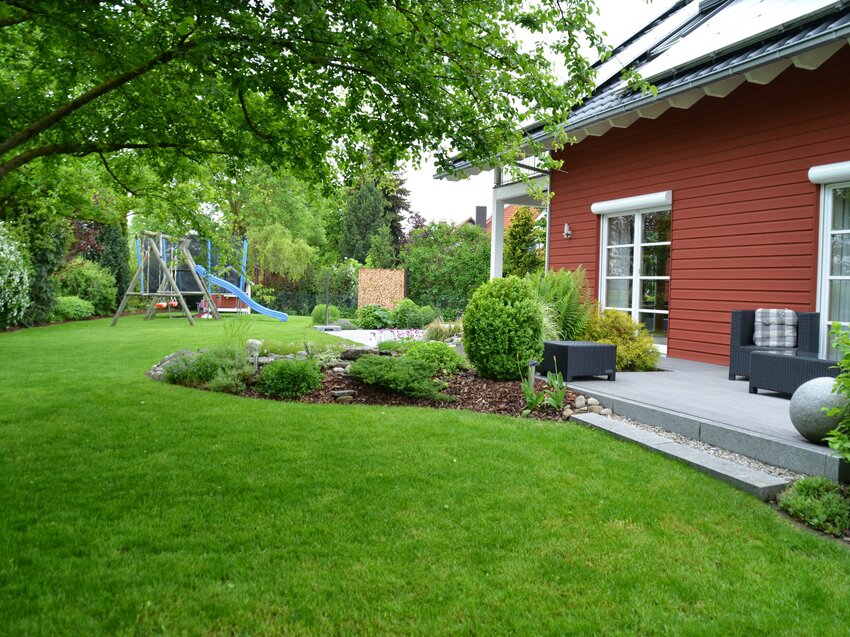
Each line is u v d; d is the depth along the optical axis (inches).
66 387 275.4
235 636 87.0
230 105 194.9
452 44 164.6
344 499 140.3
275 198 1136.8
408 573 105.8
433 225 989.8
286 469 161.3
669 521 129.9
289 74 168.1
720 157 326.3
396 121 178.9
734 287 319.9
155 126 201.2
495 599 97.7
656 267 371.6
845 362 133.8
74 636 85.4
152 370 323.9
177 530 122.2
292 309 1084.5
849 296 269.6
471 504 137.7
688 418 190.7
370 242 1523.1
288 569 106.7
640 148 377.4
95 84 203.2
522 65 168.6
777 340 265.7
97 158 242.1
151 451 176.9
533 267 876.6
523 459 171.2
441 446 183.5
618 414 222.5
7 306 563.2
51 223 542.0
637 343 311.9
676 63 294.8
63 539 117.0
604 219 410.3
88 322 742.5
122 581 101.1
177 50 150.6
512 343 275.6
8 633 85.5
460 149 179.0
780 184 296.0
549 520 129.5
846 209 270.2
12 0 136.9
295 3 133.4
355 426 208.2
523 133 188.9
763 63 249.6
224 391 275.6
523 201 528.7
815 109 280.2
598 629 90.3
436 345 311.0
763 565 111.0
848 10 239.5
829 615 95.0
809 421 156.0
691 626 90.9
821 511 130.0
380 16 159.3
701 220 338.0
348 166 225.9
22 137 163.8
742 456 172.6
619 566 109.9
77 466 162.1
